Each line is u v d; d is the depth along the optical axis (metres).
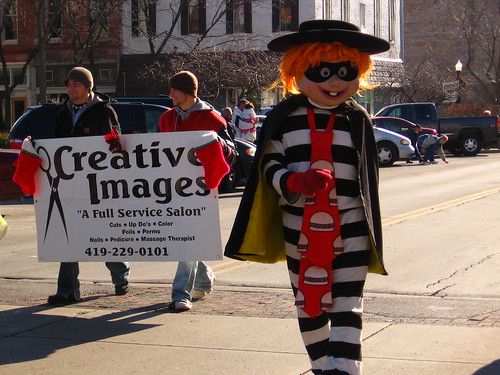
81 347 5.63
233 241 4.26
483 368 4.98
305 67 4.00
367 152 4.10
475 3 45.31
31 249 10.23
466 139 28.77
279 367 5.08
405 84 38.94
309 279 4.00
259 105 32.62
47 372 5.11
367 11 39.62
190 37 35.75
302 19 34.75
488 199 14.43
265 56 32.72
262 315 6.41
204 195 6.20
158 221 6.32
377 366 5.04
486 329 5.88
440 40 48.50
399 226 11.22
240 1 33.88
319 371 4.23
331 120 4.04
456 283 7.57
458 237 10.21
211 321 6.25
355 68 4.05
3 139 25.98
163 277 8.16
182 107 6.45
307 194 3.83
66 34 35.97
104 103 6.72
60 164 6.51
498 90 41.12
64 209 6.55
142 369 5.12
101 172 6.42
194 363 5.21
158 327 6.10
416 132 25.88
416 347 5.44
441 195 15.27
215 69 30.89
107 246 6.46
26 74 37.31
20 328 6.16
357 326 3.98
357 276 4.03
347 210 4.05
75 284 6.98
